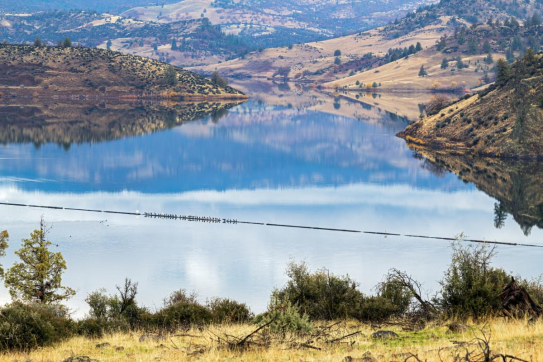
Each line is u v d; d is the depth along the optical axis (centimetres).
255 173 13800
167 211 9294
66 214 8675
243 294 4756
